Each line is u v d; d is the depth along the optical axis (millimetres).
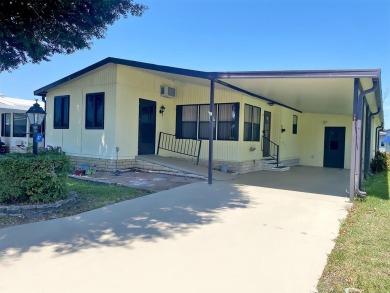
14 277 3064
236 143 11148
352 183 6945
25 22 7172
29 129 18422
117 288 2889
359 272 3375
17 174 5527
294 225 5008
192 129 12320
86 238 4219
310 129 16828
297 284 3066
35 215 5324
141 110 11750
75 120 12102
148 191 7469
